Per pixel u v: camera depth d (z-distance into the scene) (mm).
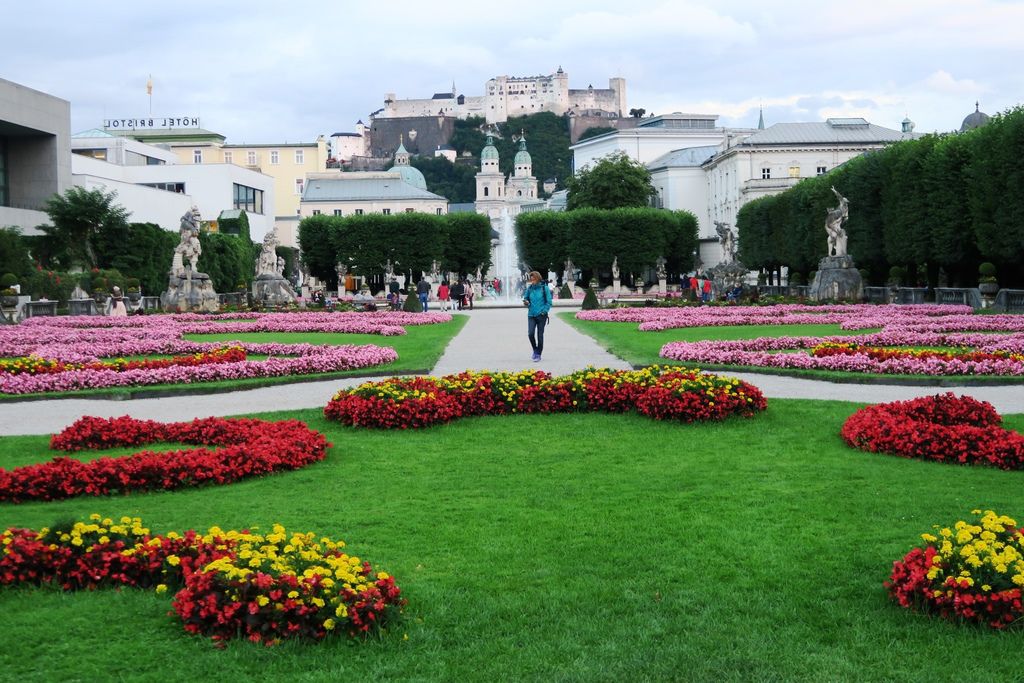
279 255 124062
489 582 9352
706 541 10508
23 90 76250
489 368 27297
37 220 79812
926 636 7871
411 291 65312
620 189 132875
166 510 12109
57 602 8766
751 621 8312
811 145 132500
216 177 117000
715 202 151500
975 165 53969
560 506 12117
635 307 62844
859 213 70625
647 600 8828
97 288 62688
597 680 7301
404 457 15289
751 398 18203
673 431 16984
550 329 44375
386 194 176750
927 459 14461
